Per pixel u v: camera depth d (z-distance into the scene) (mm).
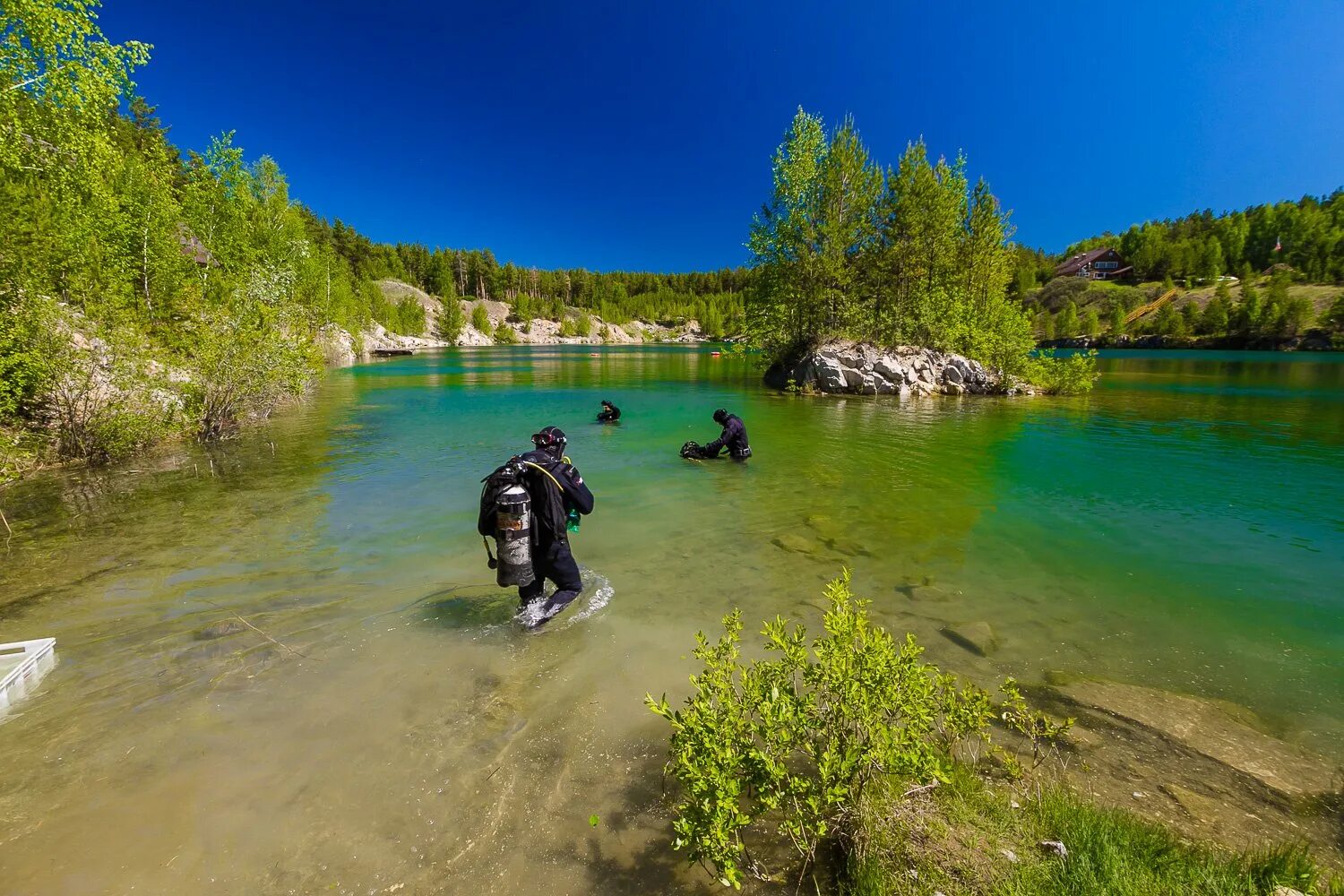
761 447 11258
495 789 2600
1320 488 8086
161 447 10953
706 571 5188
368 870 2168
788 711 2236
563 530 4453
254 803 2494
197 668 3572
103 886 2072
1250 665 3678
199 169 24859
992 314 24328
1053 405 18703
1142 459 10094
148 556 5434
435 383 26750
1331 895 1883
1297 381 27734
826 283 25250
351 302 51031
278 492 7727
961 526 6465
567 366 41906
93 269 11688
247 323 13398
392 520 6562
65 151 12336
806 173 24438
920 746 2266
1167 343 75062
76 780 2613
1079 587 4859
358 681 3459
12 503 7203
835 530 6340
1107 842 2107
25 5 10273
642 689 3396
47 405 9109
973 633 4043
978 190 25219
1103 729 3006
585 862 2217
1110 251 109938
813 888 2070
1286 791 2564
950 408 18000
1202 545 5879
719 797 1933
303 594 4664
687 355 62250
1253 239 102312
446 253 132875
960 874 2008
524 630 4094
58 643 3867
